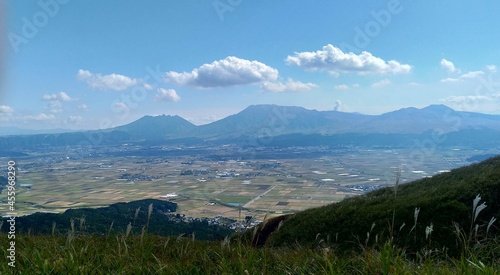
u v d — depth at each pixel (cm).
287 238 2302
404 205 2038
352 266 599
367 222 2027
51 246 777
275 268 639
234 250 749
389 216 1992
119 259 641
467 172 2645
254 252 715
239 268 601
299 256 724
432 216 1834
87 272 546
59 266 555
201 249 846
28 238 963
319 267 600
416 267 545
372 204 2398
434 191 2212
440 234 1680
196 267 636
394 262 518
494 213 1755
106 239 910
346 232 2050
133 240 855
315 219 2369
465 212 1773
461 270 470
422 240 1650
